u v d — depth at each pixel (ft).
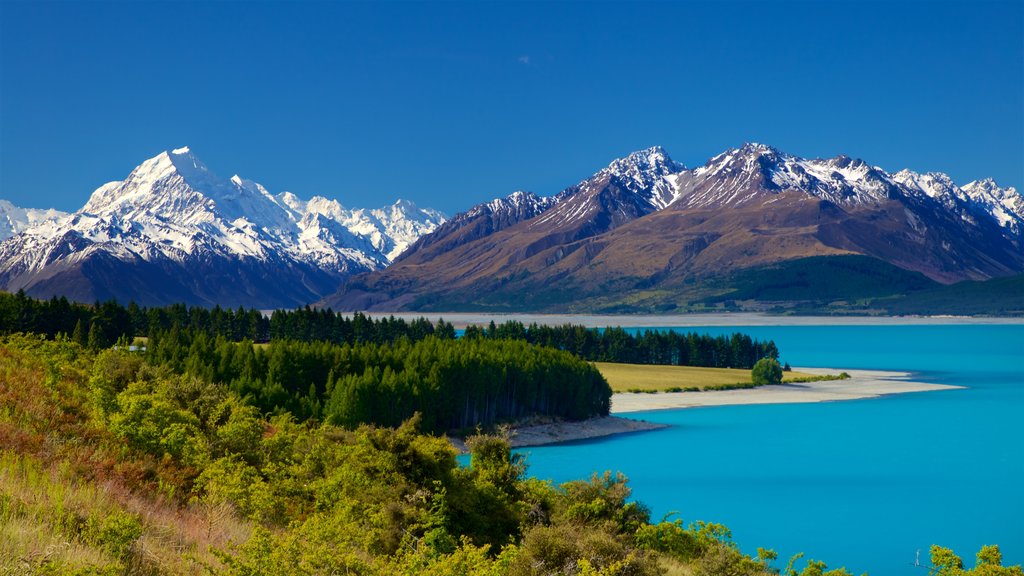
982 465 432.25
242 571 75.61
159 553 79.56
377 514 124.26
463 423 501.15
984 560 138.21
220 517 103.40
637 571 115.55
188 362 411.75
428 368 486.38
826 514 330.54
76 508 84.28
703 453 467.52
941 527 311.06
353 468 142.41
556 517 151.12
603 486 163.02
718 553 138.31
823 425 568.41
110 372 210.38
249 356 447.83
